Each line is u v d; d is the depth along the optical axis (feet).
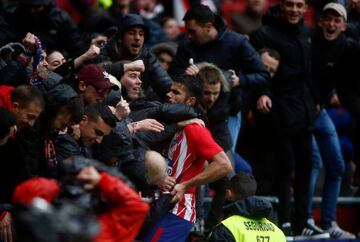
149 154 74.23
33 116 69.00
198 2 102.68
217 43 97.35
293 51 102.12
